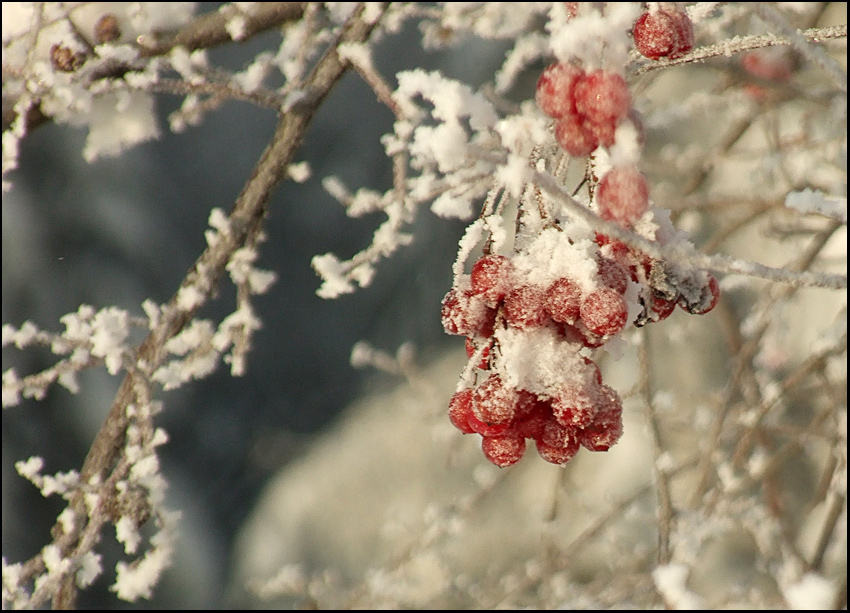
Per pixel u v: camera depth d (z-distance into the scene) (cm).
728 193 186
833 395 151
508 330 99
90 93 119
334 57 115
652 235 98
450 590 206
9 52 124
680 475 222
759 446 178
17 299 263
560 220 100
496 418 98
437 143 97
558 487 178
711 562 234
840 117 157
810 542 202
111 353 114
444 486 278
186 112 134
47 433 263
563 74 96
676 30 98
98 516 113
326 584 202
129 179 289
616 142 96
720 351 256
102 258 279
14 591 113
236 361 122
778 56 158
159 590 275
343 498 289
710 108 194
